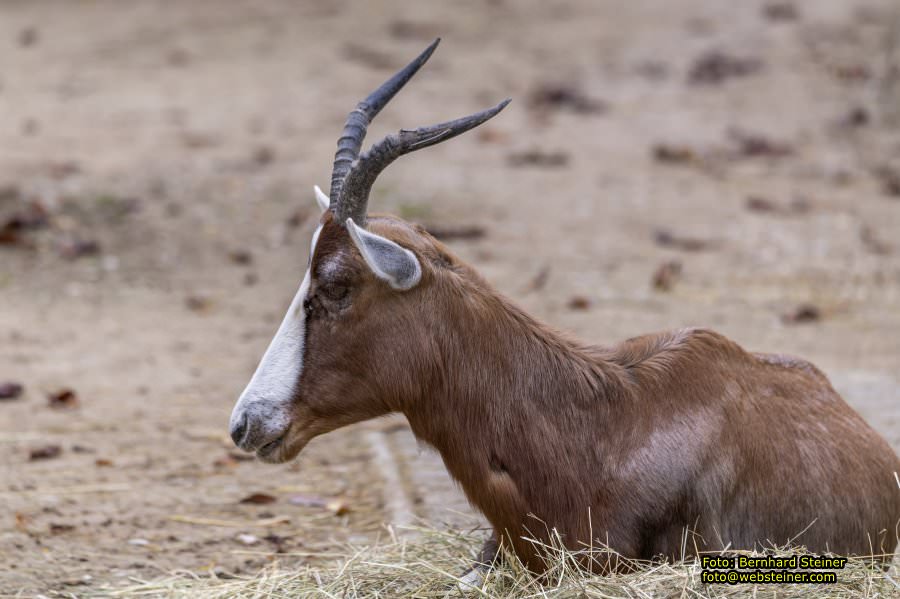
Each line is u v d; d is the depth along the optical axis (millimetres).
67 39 68000
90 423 26938
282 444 17125
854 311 34688
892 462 17969
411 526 20828
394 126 52031
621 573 16594
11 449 25375
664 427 16797
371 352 16953
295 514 22734
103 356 31266
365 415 17344
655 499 16562
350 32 69625
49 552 20734
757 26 69812
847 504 17172
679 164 49656
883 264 38469
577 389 17062
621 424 16922
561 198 44938
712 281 36969
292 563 20453
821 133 53594
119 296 35938
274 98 57062
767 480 16828
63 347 31875
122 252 39062
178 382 29562
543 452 16922
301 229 41094
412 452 25531
